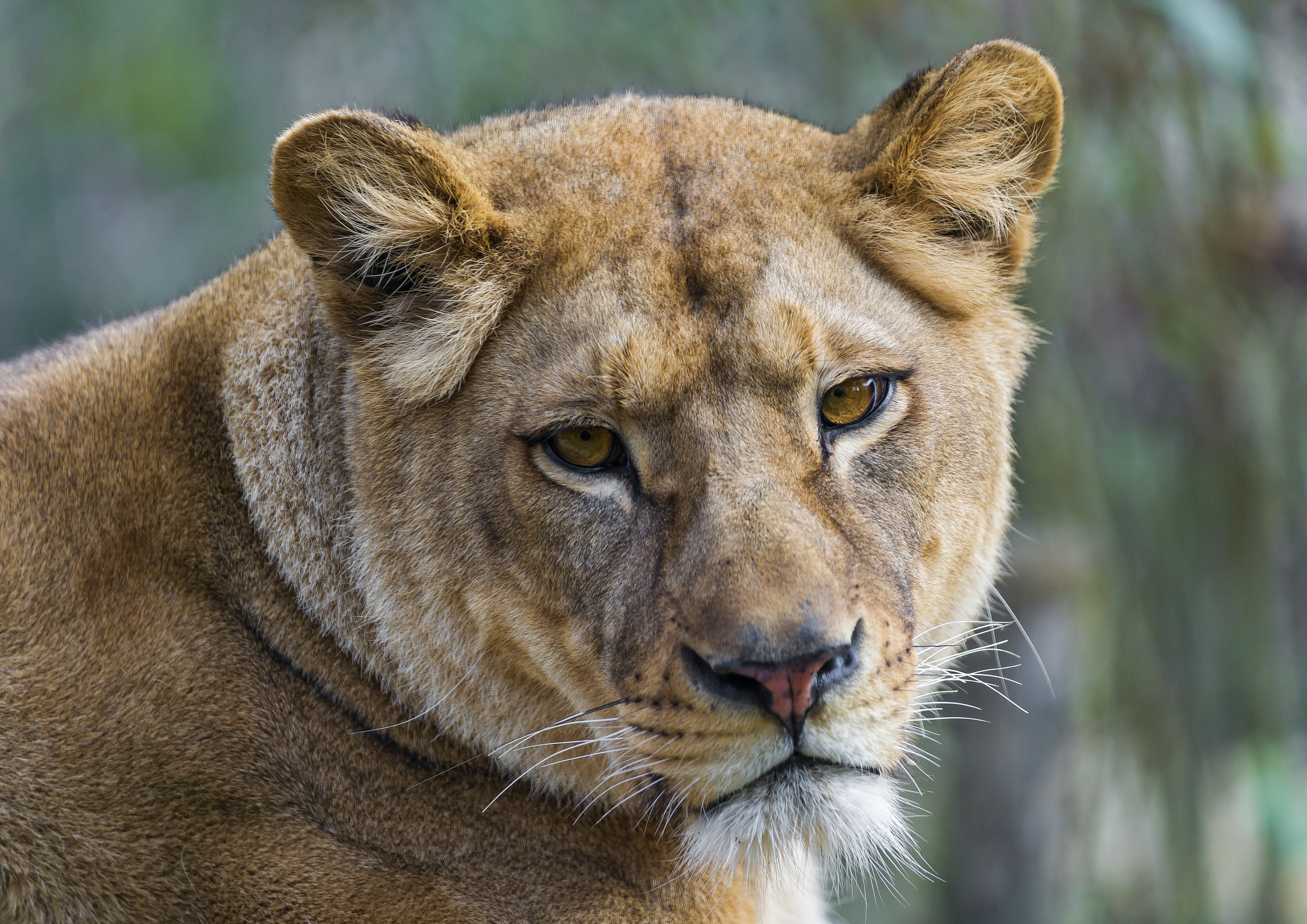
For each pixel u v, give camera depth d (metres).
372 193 7.60
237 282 8.50
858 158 8.13
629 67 15.05
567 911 7.85
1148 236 13.72
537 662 7.66
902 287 7.95
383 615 7.75
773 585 6.73
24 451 7.93
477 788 7.95
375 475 7.77
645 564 7.23
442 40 15.24
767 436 7.15
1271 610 14.57
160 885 7.54
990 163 8.28
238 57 19.19
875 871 8.91
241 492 7.95
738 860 7.41
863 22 14.71
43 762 7.50
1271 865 15.65
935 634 8.23
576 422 7.30
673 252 7.36
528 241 7.56
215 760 7.57
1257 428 14.13
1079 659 14.48
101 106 20.42
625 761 7.41
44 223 25.25
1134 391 14.42
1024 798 15.12
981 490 8.23
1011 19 13.88
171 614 7.70
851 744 7.00
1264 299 14.01
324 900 7.53
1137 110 13.38
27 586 7.66
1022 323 8.76
